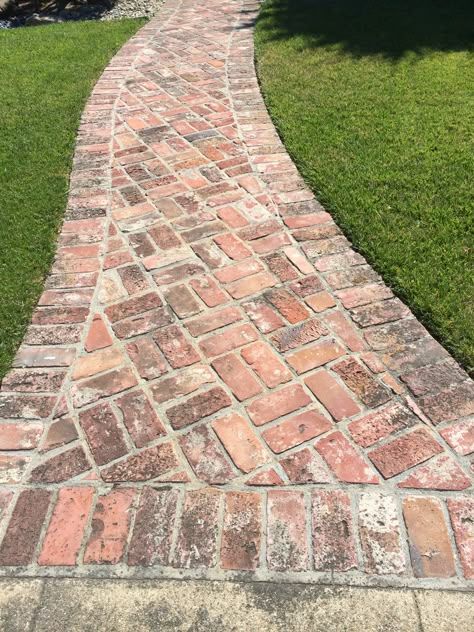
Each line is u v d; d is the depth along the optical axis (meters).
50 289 2.92
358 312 2.68
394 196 3.44
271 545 1.83
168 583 1.76
